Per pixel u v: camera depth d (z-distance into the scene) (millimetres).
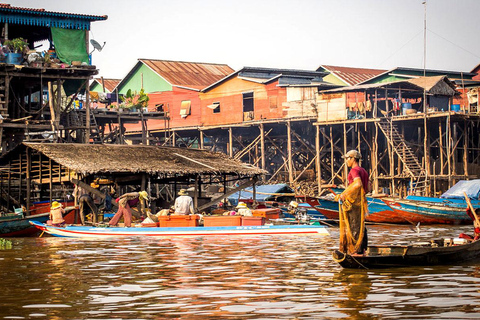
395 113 50250
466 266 16078
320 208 34500
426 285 13570
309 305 11766
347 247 15727
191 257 18953
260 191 43656
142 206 29312
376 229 32031
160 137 67625
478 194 37188
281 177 56219
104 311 11531
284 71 60375
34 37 44875
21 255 19969
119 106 51312
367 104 49438
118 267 17000
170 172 30391
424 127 48750
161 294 13039
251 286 13773
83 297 12797
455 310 11188
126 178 31641
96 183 33594
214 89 63219
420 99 52125
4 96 37500
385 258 15680
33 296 12930
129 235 25984
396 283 13836
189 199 27766
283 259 18094
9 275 15711
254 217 26688
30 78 39281
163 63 71250
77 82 45438
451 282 13898
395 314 10977
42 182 32000
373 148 49312
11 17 38875
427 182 46031
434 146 48500
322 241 23297
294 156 59344
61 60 40375
